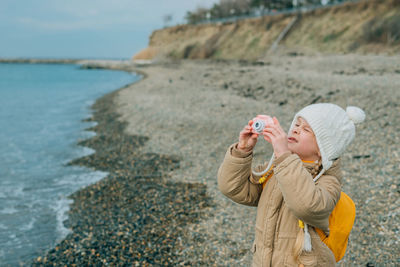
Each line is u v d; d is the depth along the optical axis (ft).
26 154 36.50
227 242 16.16
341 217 5.42
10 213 21.86
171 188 24.06
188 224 18.47
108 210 21.40
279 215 5.41
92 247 17.10
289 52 122.52
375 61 72.64
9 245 17.95
